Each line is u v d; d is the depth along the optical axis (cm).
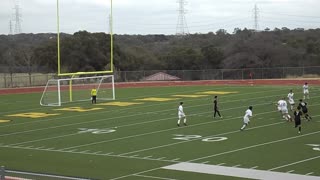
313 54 8944
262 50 8494
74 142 2450
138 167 1822
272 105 3875
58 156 2092
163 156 2028
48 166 1883
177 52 8781
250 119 3136
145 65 8581
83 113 3706
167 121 3145
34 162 1972
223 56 8700
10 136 2708
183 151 2127
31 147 2345
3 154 2175
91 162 1944
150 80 7394
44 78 7256
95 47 7825
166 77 7506
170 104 4172
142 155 2066
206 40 11694
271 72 7375
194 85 6619
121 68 8206
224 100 4388
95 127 2969
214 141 2366
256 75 7406
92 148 2267
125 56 8375
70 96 4788
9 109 4141
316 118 3119
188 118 3256
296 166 1769
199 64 8612
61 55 7700
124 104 4294
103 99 4825
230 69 7694
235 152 2073
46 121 3312
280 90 5369
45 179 1456
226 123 2991
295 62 8481
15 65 9675
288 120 3025
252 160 1897
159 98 4769
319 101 4122
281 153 2025
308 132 2581
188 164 1852
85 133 2741
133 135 2625
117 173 1728
